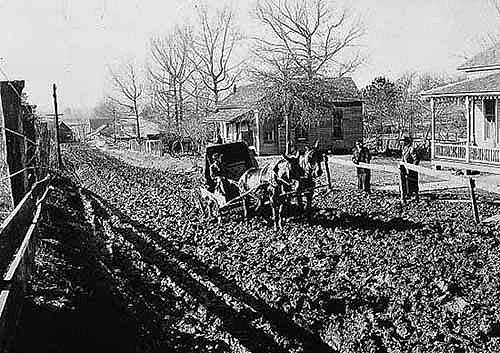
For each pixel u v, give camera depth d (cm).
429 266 1109
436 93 3456
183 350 813
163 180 3272
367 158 2475
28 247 631
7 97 883
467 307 882
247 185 1708
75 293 848
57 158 3158
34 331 683
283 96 4994
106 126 12525
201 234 1552
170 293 1019
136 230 1530
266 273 1148
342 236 1421
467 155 3228
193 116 8038
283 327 912
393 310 891
